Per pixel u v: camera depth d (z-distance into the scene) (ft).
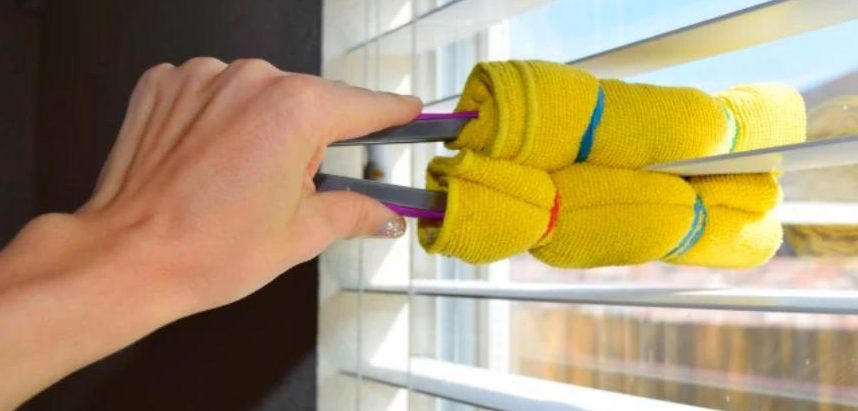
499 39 2.40
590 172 1.37
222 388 2.71
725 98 1.47
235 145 1.19
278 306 2.45
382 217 1.33
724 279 1.90
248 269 1.21
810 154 1.24
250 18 2.71
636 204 1.37
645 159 1.38
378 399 2.35
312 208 1.27
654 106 1.37
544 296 1.59
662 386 2.01
